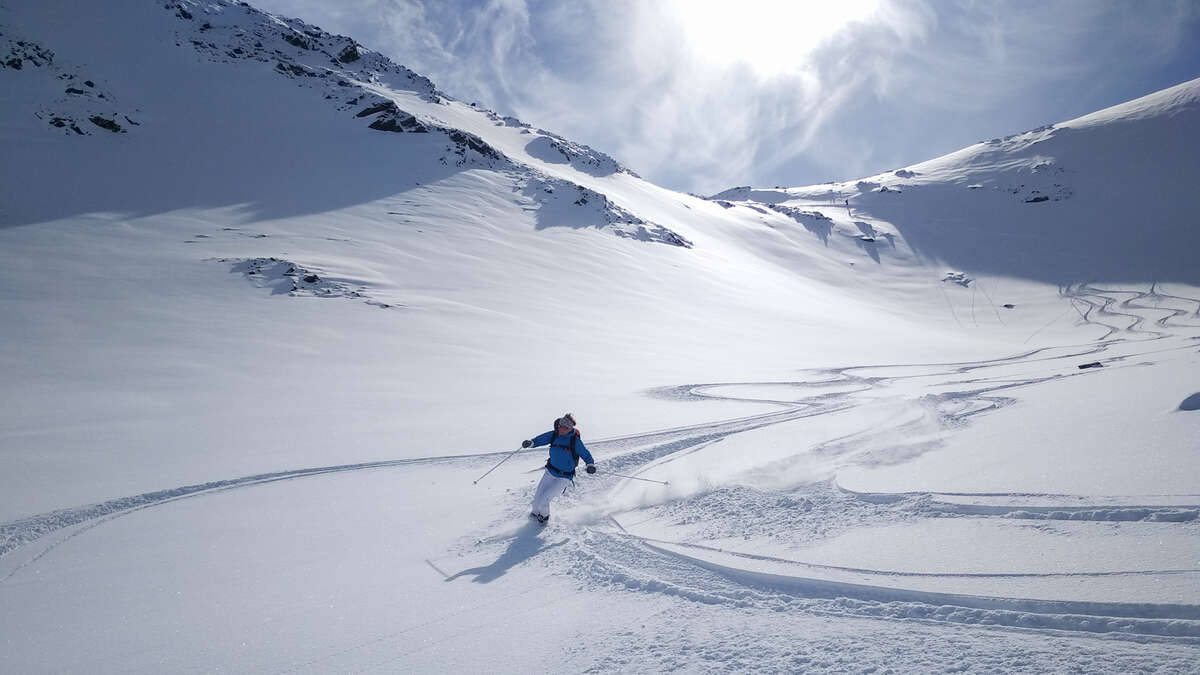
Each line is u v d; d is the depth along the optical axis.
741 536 5.58
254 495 9.14
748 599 4.30
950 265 114.88
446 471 10.30
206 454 12.59
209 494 9.27
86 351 24.92
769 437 10.42
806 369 30.42
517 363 28.81
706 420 14.30
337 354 27.88
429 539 6.66
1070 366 20.83
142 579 5.89
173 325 29.55
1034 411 9.99
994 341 68.38
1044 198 138.62
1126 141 153.38
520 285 48.91
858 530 5.33
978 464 6.86
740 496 6.84
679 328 44.50
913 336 59.84
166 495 9.23
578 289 51.41
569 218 73.38
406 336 32.25
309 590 5.34
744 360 34.50
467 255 53.94
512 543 6.29
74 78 69.69
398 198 65.38
